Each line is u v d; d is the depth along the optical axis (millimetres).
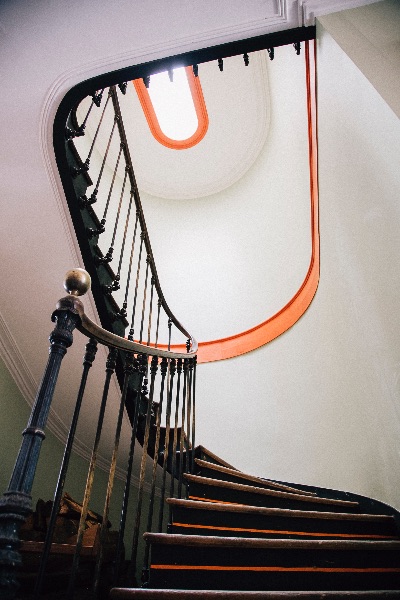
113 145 5633
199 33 1861
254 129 5562
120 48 1868
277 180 5105
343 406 3090
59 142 2041
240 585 1491
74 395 2875
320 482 3197
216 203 6008
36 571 1711
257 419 3932
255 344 4426
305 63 3350
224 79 5238
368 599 1345
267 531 1950
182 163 5930
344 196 2711
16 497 954
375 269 2336
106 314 2414
